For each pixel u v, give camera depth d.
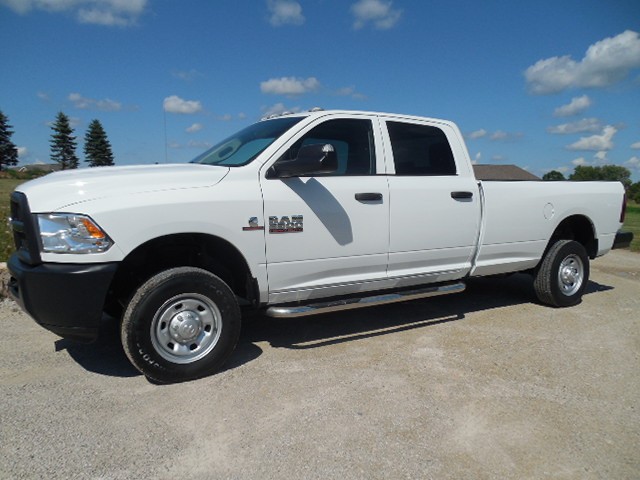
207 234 3.54
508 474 2.49
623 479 2.48
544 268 5.52
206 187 3.54
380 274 4.41
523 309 5.54
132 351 3.30
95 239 3.16
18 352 4.07
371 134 4.38
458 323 4.96
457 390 3.42
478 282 6.93
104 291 3.19
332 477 2.44
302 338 4.46
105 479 2.41
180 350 3.49
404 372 3.71
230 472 2.48
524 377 3.66
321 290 4.11
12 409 3.09
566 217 5.58
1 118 83.06
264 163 3.81
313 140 4.09
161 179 3.46
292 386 3.44
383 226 4.27
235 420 2.98
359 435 2.82
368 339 4.43
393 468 2.52
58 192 3.24
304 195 3.89
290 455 2.62
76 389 3.39
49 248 3.16
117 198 3.26
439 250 4.67
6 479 2.39
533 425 2.97
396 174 4.44
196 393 3.33
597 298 6.16
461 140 4.97
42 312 3.18
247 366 3.80
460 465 2.56
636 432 2.92
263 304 3.95
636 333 4.76
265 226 3.73
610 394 3.41
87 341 3.34
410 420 3.00
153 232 3.31
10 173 59.59
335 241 4.05
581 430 2.93
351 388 3.42
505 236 5.09
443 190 4.62
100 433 2.82
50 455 2.60
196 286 3.47
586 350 4.25
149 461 2.56
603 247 6.02
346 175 4.18
